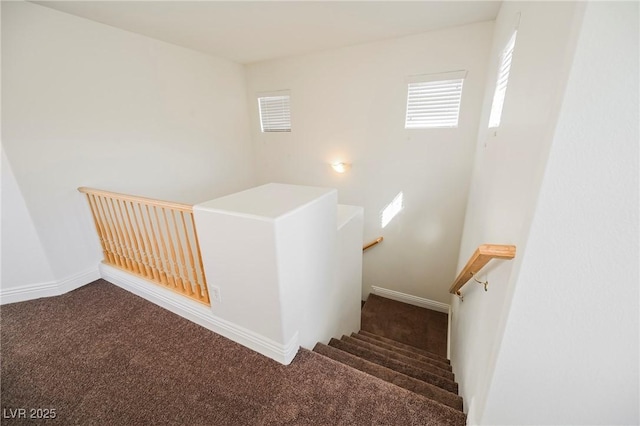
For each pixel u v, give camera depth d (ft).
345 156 12.82
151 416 4.41
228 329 5.93
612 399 2.72
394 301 13.97
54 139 7.30
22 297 7.39
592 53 1.89
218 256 5.35
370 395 4.68
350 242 8.55
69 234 7.85
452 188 11.11
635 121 1.93
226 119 13.12
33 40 6.69
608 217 2.18
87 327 6.41
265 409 4.49
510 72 5.15
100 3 6.75
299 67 12.41
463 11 7.91
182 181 11.22
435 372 7.14
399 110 11.05
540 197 2.29
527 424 3.20
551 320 2.62
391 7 7.58
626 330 2.43
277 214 4.62
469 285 7.06
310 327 6.34
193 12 7.46
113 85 8.46
